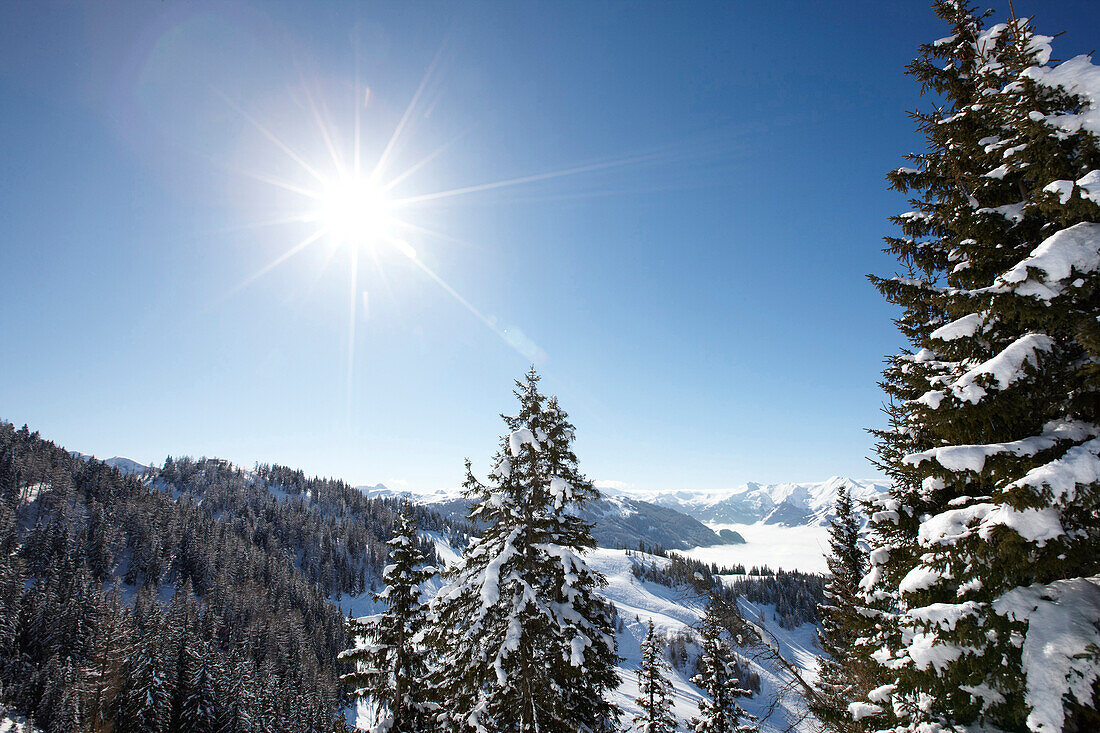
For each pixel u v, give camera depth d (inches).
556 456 556.1
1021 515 222.1
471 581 535.2
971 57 336.8
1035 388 248.8
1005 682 228.4
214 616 3592.5
